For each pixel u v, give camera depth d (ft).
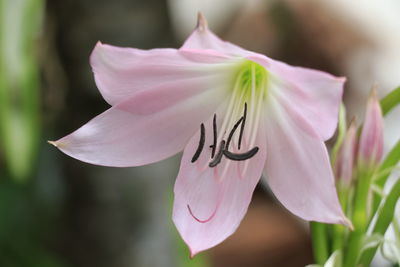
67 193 1.90
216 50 1.26
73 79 1.79
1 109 1.73
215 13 3.20
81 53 1.76
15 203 2.00
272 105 1.34
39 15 1.77
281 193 1.31
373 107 1.33
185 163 1.35
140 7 1.75
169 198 1.89
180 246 1.85
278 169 1.32
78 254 1.92
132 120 1.31
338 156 1.35
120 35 1.76
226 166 1.35
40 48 1.88
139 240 1.88
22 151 1.78
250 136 1.37
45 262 1.88
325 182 1.27
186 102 1.35
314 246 1.37
